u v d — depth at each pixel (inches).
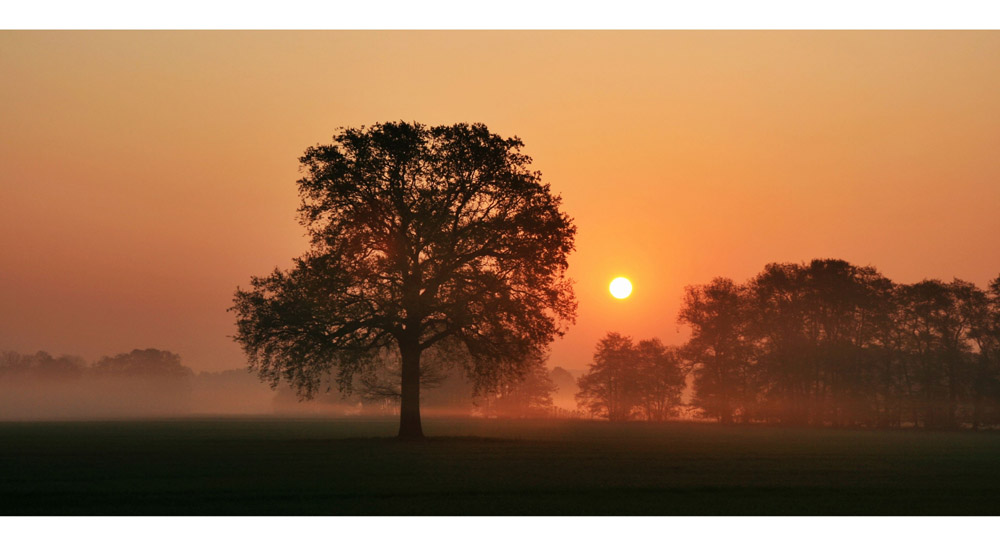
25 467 1487.5
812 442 2741.1
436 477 1309.1
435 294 2245.3
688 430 4008.4
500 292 2219.5
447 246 2193.7
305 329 2217.0
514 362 2345.0
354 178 2183.8
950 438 3260.3
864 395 4918.8
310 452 1866.4
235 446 2113.7
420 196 2217.0
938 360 4793.3
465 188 2246.6
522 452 1895.9
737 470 1488.7
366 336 2273.6
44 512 957.2
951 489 1204.5
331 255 2169.0
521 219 2206.0
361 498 1066.1
